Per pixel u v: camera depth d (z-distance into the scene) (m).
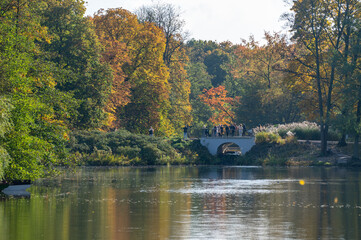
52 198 35.19
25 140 36.47
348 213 29.02
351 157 75.50
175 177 54.56
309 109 84.69
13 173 36.50
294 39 82.88
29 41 44.19
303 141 84.19
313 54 82.25
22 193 38.25
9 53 39.34
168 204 32.62
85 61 73.12
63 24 73.31
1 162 31.42
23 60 40.22
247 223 25.62
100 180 50.28
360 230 23.81
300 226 24.81
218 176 56.22
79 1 77.50
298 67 85.00
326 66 82.69
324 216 27.88
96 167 71.94
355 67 73.75
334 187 43.47
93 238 21.77
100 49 77.56
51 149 41.44
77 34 73.12
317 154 78.88
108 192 39.31
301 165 75.31
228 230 23.72
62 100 45.69
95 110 71.62
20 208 30.17
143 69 99.19
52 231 23.22
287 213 28.98
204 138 89.62
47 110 40.84
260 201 34.22
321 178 52.97
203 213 28.80
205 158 84.25
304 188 42.72
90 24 78.56
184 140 91.12
